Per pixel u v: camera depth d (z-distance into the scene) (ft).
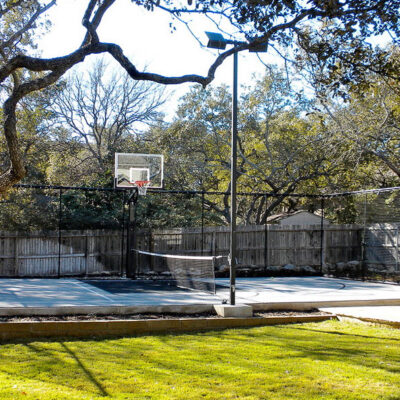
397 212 59.88
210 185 87.25
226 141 82.07
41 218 60.23
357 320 29.48
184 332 26.16
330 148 71.20
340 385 16.76
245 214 91.76
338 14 23.06
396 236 50.31
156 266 55.11
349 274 55.11
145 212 67.56
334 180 78.69
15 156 19.62
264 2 23.35
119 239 55.01
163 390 16.02
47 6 40.63
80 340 23.70
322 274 56.95
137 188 49.49
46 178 72.18
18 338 23.75
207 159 82.99
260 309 31.60
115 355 20.67
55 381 16.81
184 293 37.04
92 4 22.21
